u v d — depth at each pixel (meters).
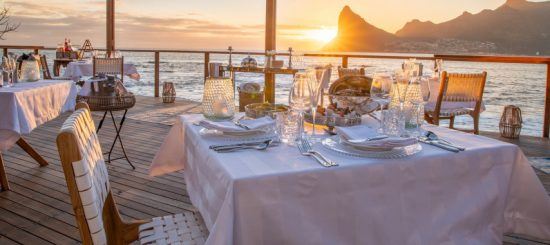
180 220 1.47
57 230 2.29
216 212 1.12
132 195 2.80
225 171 1.06
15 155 3.72
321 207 1.08
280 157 1.19
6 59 3.06
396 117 1.53
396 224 1.18
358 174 1.11
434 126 1.74
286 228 1.04
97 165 1.24
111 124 5.25
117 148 4.05
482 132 5.30
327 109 1.67
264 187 1.01
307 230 1.07
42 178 3.13
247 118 1.75
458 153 1.26
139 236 1.40
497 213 1.35
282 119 1.41
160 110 6.47
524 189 1.41
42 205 2.62
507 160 1.36
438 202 1.24
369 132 1.40
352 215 1.12
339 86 1.98
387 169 1.15
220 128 1.42
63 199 2.72
